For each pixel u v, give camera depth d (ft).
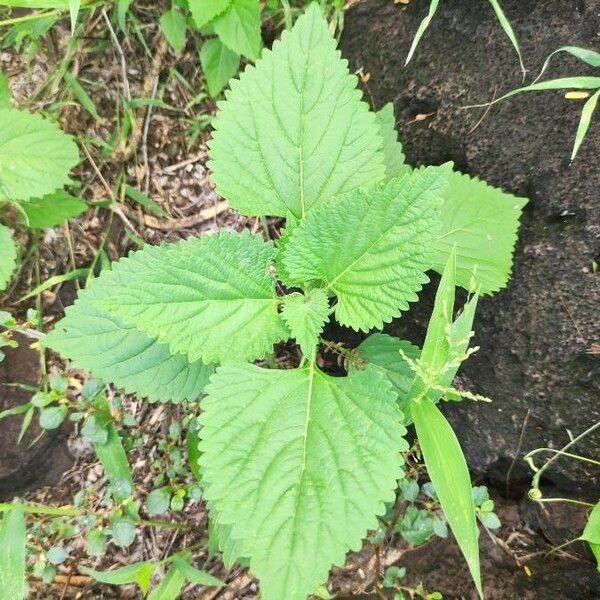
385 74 1.37
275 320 1.07
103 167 1.66
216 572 1.48
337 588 1.38
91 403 1.35
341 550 0.91
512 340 1.22
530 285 1.19
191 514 1.53
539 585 1.26
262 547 0.91
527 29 1.17
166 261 0.94
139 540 1.52
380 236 0.97
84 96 1.60
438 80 1.28
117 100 1.67
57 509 1.30
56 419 1.32
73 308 1.14
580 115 1.12
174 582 1.23
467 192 1.18
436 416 0.97
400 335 1.42
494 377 1.26
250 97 1.04
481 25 1.22
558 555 1.29
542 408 1.21
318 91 1.04
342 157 1.06
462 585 1.31
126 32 1.61
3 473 1.49
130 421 1.44
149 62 1.67
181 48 1.60
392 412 0.97
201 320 0.98
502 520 1.35
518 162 1.19
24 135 1.36
